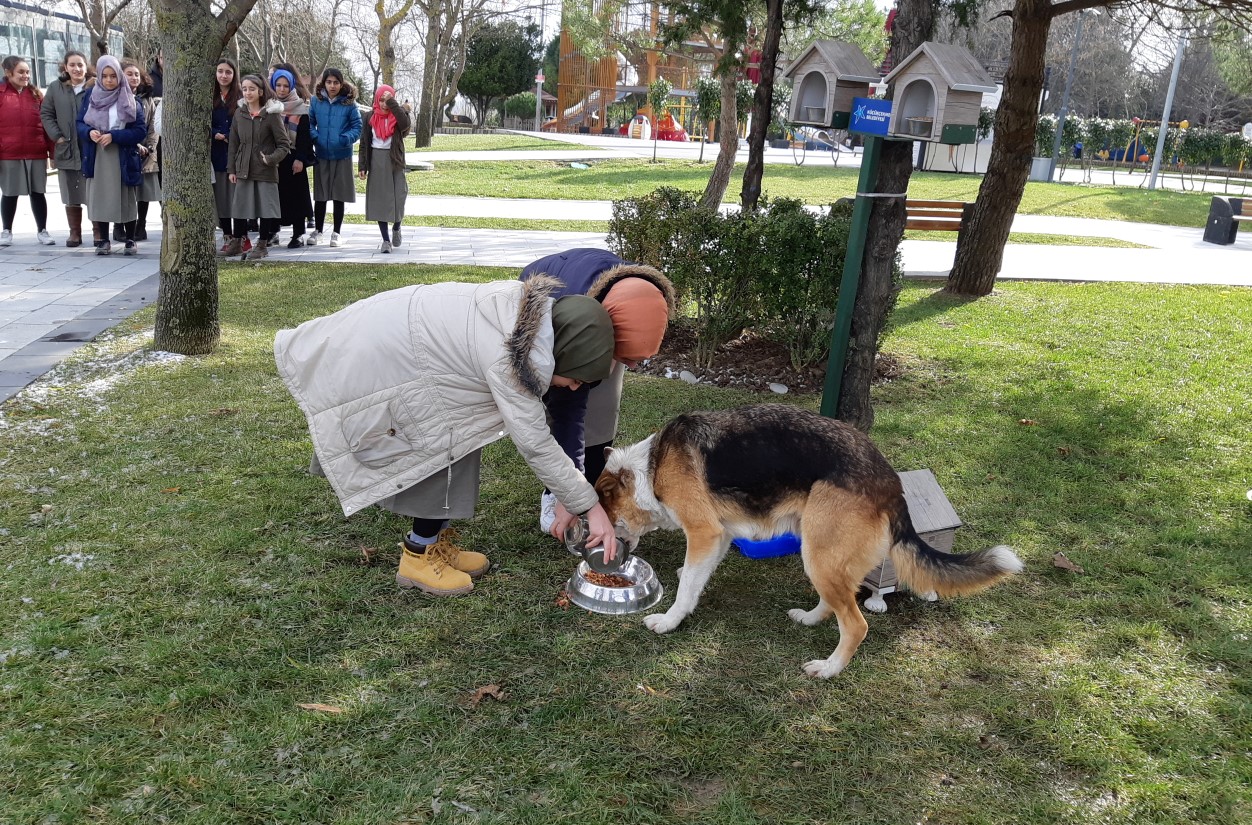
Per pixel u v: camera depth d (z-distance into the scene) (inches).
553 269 151.3
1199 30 369.1
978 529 180.1
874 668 133.0
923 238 633.0
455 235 524.4
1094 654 138.3
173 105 251.1
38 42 921.5
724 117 567.2
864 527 126.8
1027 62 377.1
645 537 175.2
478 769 107.2
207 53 250.8
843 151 1478.8
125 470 185.5
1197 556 171.3
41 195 430.0
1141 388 278.4
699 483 135.7
